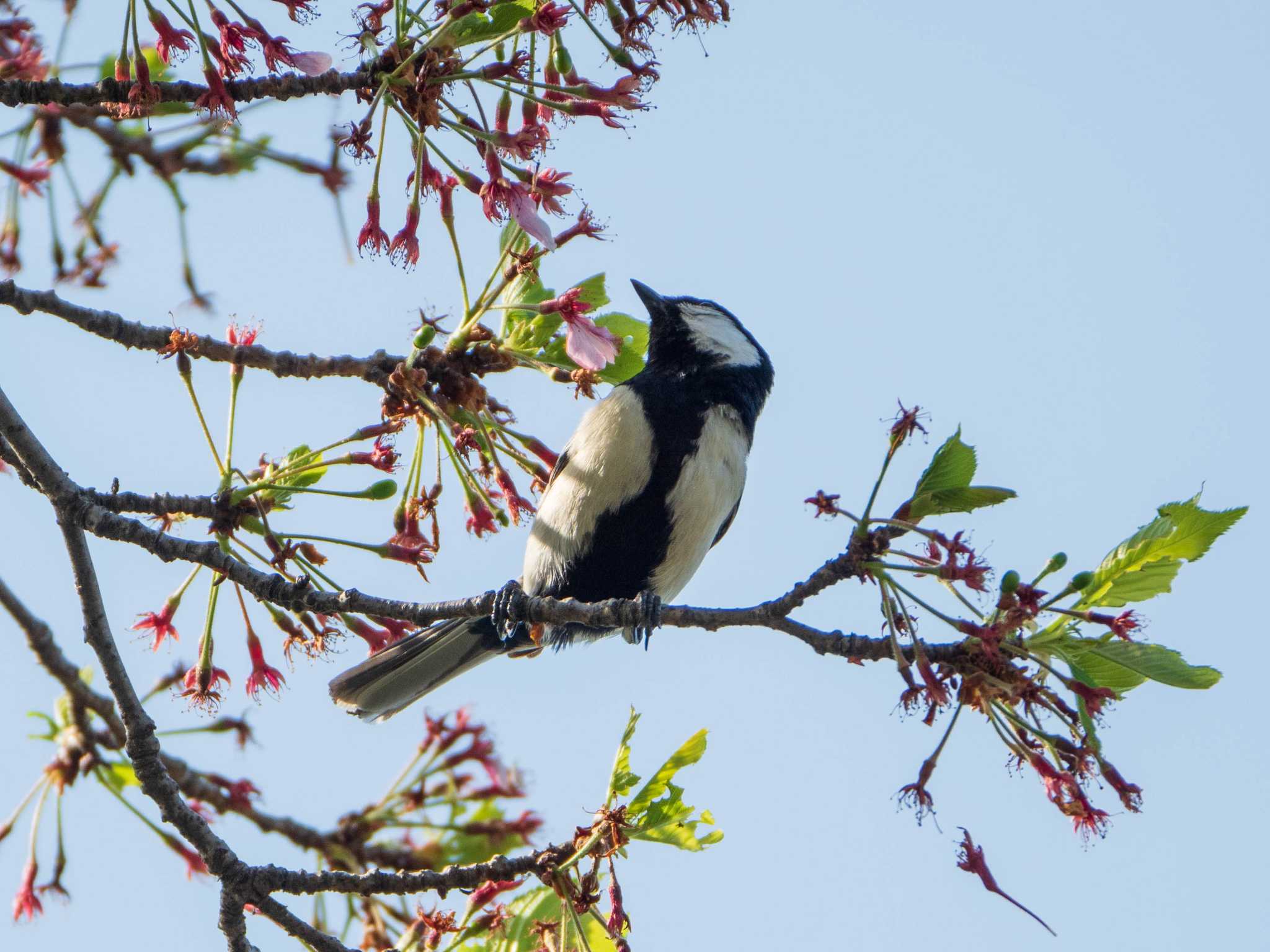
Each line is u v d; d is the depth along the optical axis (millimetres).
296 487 8938
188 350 9469
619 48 7898
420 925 8727
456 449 9188
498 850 10227
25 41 9406
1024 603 7168
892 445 7531
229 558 8797
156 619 9469
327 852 10234
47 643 10492
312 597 8703
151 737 9219
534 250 9047
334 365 9578
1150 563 7500
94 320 9578
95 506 9000
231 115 7914
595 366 8531
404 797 10352
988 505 7578
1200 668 7230
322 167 9984
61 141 10203
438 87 7703
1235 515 7457
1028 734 7324
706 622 7863
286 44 7863
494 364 9352
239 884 9031
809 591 7676
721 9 7953
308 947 8992
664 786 7898
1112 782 7094
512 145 7766
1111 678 7398
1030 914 6984
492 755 10461
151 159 10133
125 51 8055
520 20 7531
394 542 9297
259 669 9266
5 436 9109
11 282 9617
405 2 7703
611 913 7836
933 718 7168
